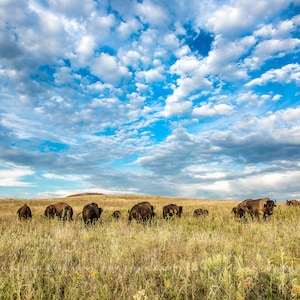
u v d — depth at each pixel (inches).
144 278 180.7
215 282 166.2
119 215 743.7
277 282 171.5
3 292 167.0
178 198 2432.3
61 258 243.4
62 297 171.9
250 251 250.4
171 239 331.9
